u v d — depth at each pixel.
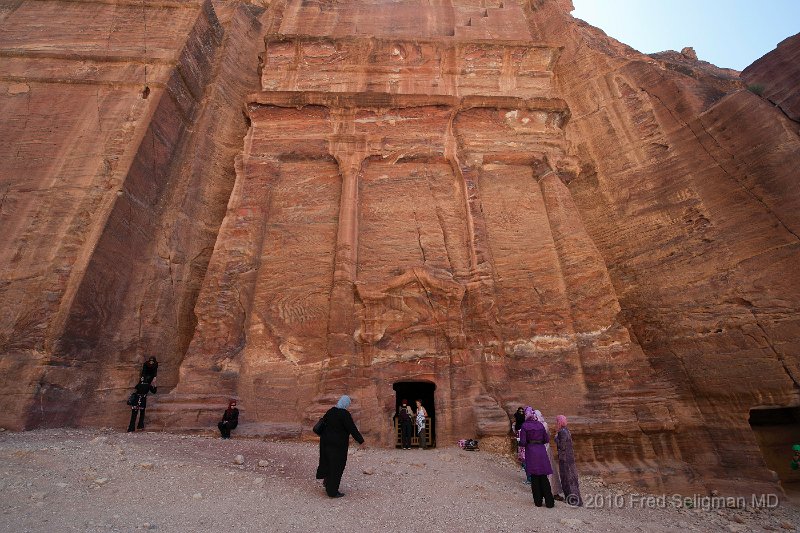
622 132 20.17
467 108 17.92
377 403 12.73
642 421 12.38
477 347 13.70
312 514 5.70
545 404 13.18
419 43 20.83
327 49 20.62
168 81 17.30
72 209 13.96
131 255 14.49
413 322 13.89
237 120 20.67
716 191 16.34
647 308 16.03
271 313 14.15
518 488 8.61
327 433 6.74
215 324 13.46
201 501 5.93
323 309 14.21
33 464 7.11
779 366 12.61
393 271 14.95
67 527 4.75
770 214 14.71
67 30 18.33
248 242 14.93
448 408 12.85
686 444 12.99
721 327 14.04
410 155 17.09
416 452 11.19
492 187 17.27
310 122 17.55
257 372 13.25
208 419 11.76
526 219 16.59
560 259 15.62
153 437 10.23
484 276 14.69
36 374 11.26
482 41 20.80
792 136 15.16
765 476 11.73
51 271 12.77
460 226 16.03
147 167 15.77
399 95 17.69
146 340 13.87
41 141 15.20
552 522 6.29
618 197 18.92
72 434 10.63
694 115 18.17
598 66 22.45
